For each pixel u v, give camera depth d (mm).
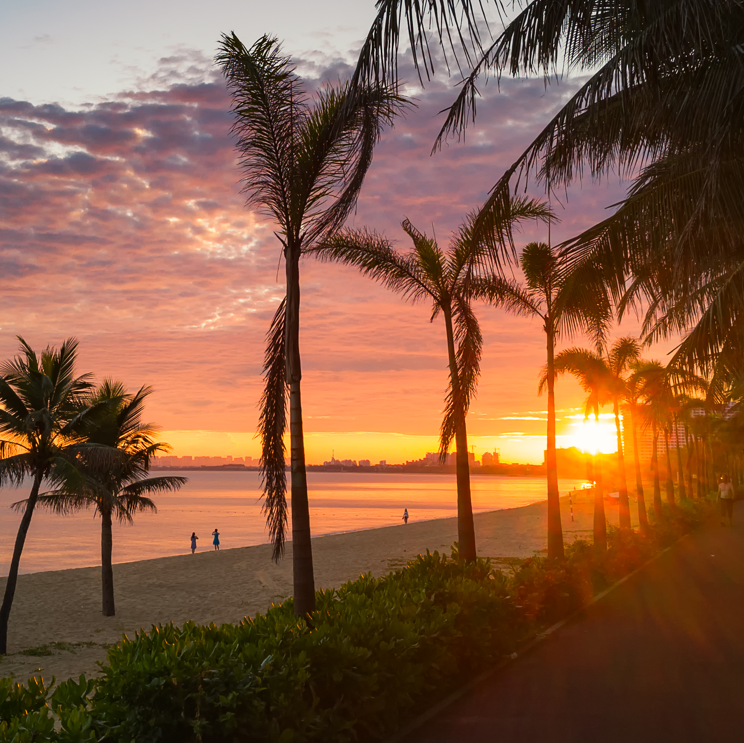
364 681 5605
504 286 16781
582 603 11914
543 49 5715
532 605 10375
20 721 4020
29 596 26422
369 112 7832
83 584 28969
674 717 6203
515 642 9148
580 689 7172
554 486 16500
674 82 6531
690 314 9680
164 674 4621
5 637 17984
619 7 6137
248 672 4840
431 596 8039
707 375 10836
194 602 24281
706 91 6156
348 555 34125
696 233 7496
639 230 8180
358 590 9086
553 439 16688
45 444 20000
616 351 24969
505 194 7836
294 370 8242
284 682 4965
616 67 6066
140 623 21312
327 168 8328
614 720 6141
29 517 19500
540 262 16656
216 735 4492
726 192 6727
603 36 6742
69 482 19391
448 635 7383
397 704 6066
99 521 112688
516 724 6082
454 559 13680
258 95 8141
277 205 8508
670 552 21031
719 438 41094
